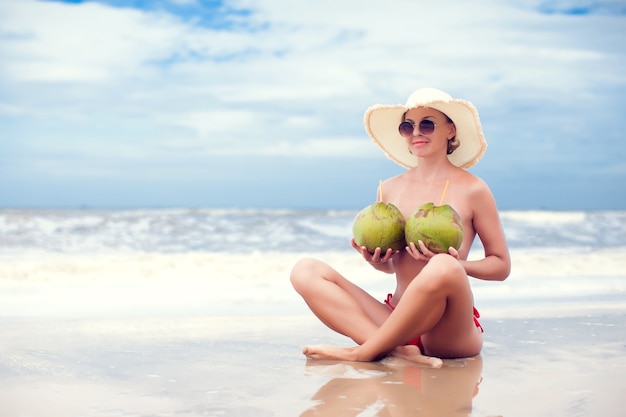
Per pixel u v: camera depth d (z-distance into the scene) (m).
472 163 4.05
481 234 3.77
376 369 3.24
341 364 3.36
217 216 21.77
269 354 3.64
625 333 4.34
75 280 7.86
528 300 6.27
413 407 2.53
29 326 4.59
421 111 3.84
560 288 7.26
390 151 4.36
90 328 4.51
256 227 19.11
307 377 3.05
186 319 4.94
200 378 3.03
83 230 17.88
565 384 2.92
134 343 3.95
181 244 15.23
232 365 3.33
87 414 2.45
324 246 14.96
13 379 3.00
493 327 4.59
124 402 2.61
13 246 14.16
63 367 3.26
